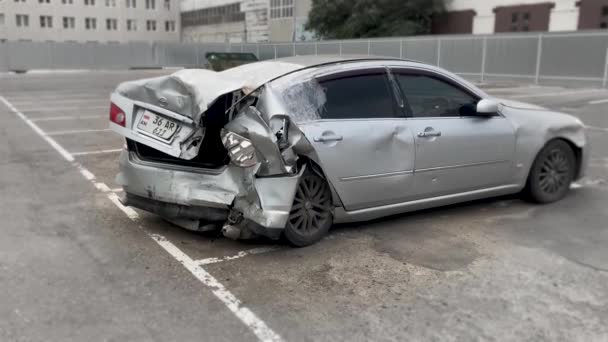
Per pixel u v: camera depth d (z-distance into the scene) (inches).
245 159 157.8
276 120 157.5
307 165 171.8
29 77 1320.1
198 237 184.9
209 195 164.6
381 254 170.6
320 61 185.6
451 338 121.8
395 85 188.9
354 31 1658.5
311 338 121.7
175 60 2087.8
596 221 201.0
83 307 134.8
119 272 155.9
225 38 2642.7
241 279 152.2
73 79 1222.9
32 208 217.8
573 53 971.3
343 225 197.3
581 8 1247.5
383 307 136.3
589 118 497.0
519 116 212.5
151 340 120.3
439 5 1569.9
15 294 141.0
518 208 217.3
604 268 159.2
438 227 195.3
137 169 178.4
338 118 175.5
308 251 173.0
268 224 159.2
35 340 119.5
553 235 186.7
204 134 166.1
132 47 1973.4
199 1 2802.7
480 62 1131.9
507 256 168.4
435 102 197.0
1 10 2474.2
